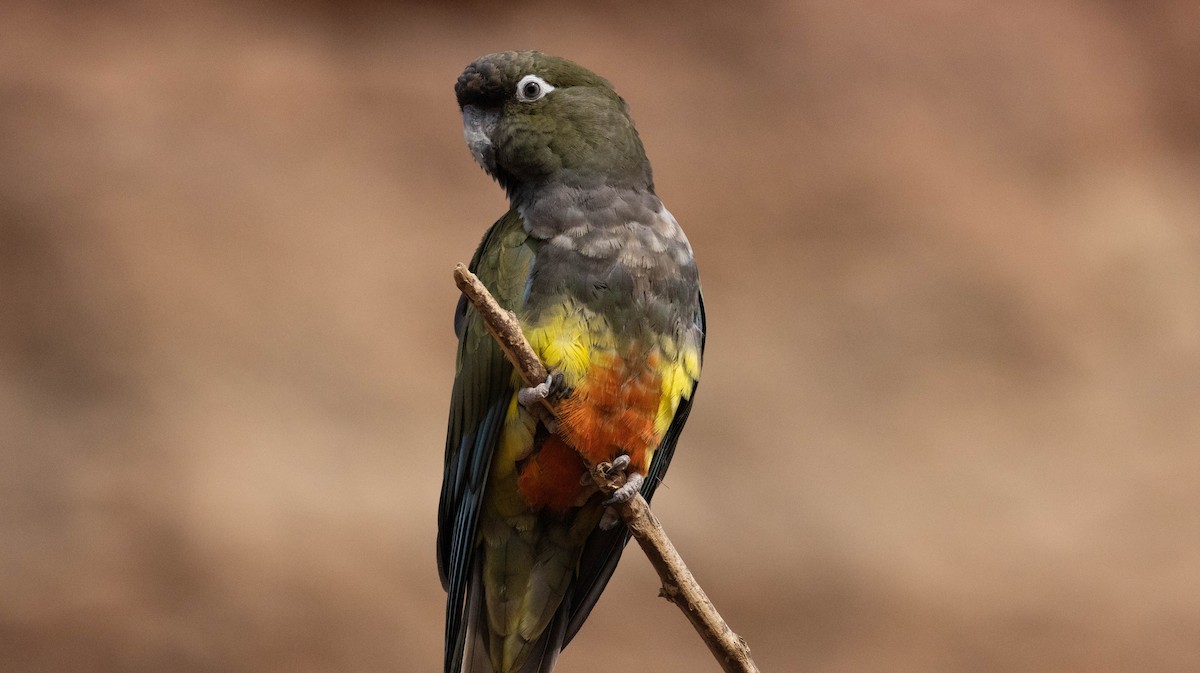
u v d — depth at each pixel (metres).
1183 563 13.73
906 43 17.33
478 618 6.35
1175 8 18.27
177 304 14.72
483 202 16.19
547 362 5.81
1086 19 18.08
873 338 15.34
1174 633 13.32
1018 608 13.39
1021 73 17.38
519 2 17.19
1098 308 15.88
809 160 16.39
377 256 15.42
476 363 6.16
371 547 13.19
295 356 14.59
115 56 16.30
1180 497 14.16
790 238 15.88
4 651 12.31
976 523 14.03
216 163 15.70
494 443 6.09
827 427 14.66
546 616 6.38
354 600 12.89
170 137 15.80
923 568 13.66
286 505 13.38
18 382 13.99
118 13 16.59
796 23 17.31
